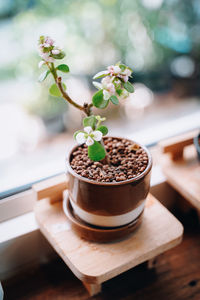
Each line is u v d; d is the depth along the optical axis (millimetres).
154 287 447
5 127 715
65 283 454
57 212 433
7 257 453
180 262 474
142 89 709
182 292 441
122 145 416
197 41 695
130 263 374
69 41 635
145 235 399
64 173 477
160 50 686
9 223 463
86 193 358
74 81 668
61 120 741
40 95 713
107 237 385
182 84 730
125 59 672
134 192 361
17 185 472
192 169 478
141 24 658
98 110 694
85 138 351
